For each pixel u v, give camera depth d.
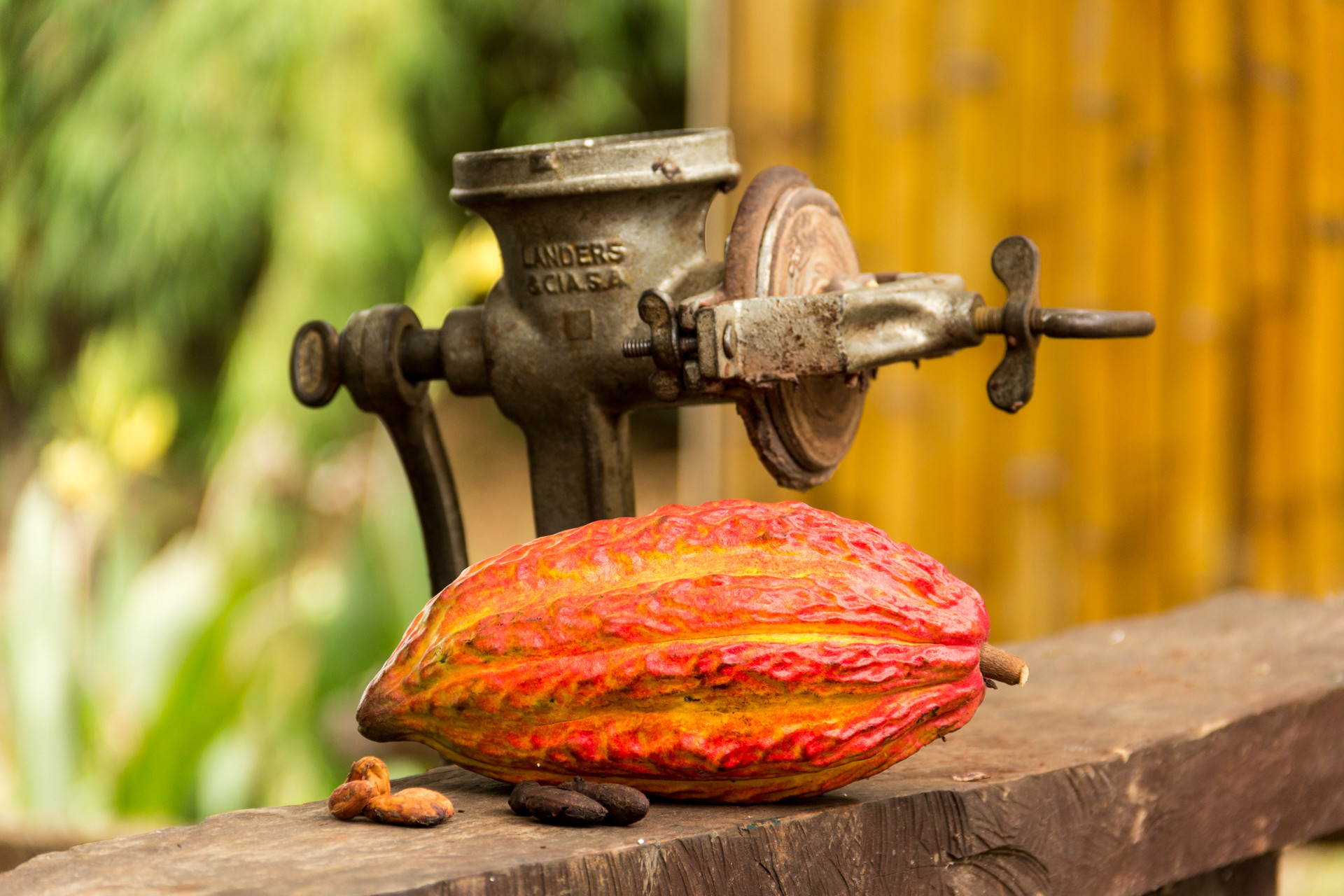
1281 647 1.62
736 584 0.94
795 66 2.79
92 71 6.45
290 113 6.05
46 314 6.73
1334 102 2.70
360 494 5.27
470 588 0.99
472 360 1.31
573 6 6.90
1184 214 2.73
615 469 1.30
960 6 2.73
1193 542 2.76
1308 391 2.73
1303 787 1.41
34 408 6.93
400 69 6.13
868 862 1.01
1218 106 2.71
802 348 1.10
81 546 3.22
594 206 1.23
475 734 0.97
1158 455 2.77
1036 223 2.76
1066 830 1.14
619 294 1.24
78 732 2.92
